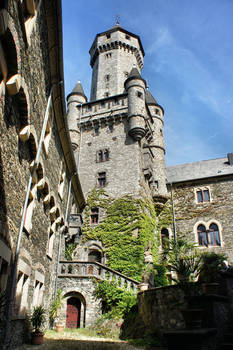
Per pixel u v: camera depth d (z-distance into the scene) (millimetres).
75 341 10039
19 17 7156
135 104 27219
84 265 16359
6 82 6801
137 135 26312
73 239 20000
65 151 16250
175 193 29141
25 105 7918
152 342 9258
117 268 20938
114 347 8719
